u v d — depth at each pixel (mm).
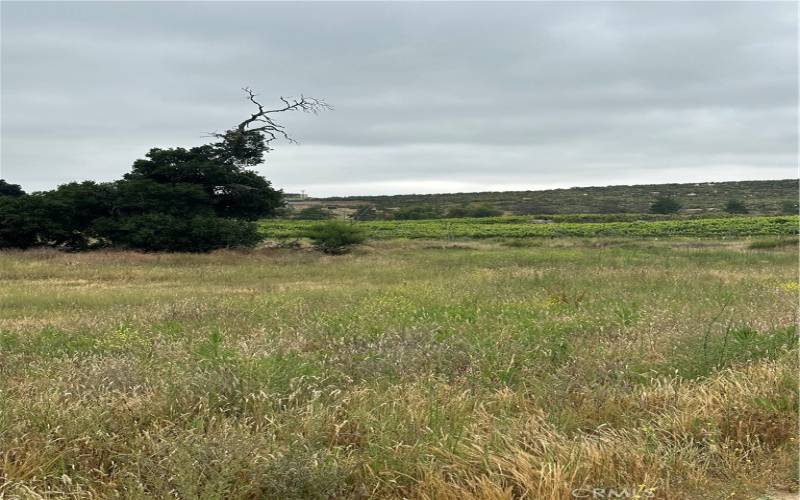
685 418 4785
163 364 6488
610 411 5125
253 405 4973
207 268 23953
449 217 87125
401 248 35125
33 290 16844
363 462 4102
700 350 6516
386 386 5754
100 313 11953
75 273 21672
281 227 55625
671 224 54781
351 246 33344
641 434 4633
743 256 25859
